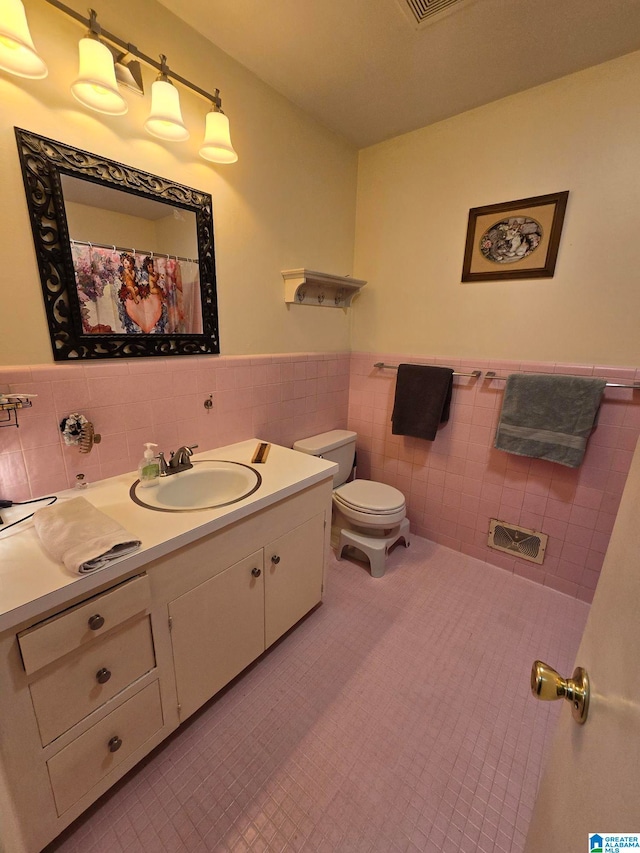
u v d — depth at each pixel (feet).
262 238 5.80
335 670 4.82
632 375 5.24
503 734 4.11
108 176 3.96
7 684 2.51
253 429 6.23
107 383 4.26
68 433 3.95
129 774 3.64
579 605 6.06
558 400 5.63
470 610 5.91
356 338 8.09
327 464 5.14
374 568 6.65
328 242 7.04
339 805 3.46
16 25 2.78
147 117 4.07
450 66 4.99
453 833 3.28
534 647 5.25
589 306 5.45
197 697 3.94
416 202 6.79
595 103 4.96
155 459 4.50
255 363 5.98
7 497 3.70
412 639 5.34
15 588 2.61
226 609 4.04
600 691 1.48
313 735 4.05
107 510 3.75
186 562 3.50
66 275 3.79
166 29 4.20
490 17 4.17
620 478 5.57
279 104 5.64
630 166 4.88
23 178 3.43
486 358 6.50
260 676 4.72
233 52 4.83
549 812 1.80
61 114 3.58
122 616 3.03
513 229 5.85
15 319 3.56
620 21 4.17
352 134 6.76
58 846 3.13
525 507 6.50
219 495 4.95
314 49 4.74
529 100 5.42
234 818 3.35
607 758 1.26
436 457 7.39
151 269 4.50
